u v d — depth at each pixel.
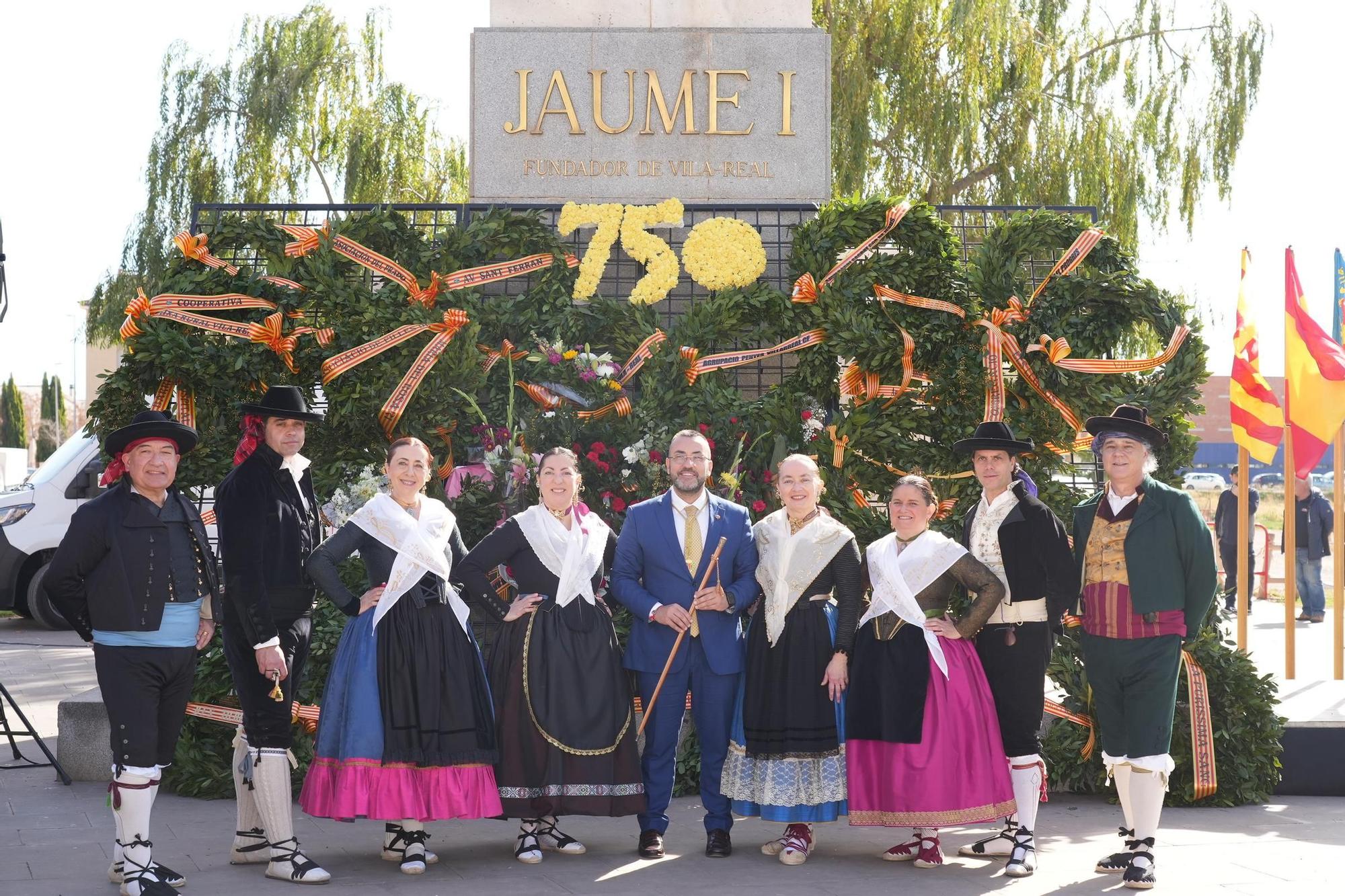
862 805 5.27
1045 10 17.92
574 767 5.32
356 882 5.03
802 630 5.42
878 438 7.15
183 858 5.39
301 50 19.22
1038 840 5.74
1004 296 7.22
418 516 5.41
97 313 19.06
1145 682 5.17
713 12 8.12
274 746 5.09
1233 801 6.36
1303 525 14.20
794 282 7.46
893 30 17.16
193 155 18.56
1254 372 9.34
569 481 5.52
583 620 5.43
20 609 13.84
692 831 5.97
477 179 7.95
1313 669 8.89
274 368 7.08
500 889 4.92
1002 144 17.48
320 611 6.77
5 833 5.74
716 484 6.97
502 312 7.48
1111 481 5.41
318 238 7.17
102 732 6.80
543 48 8.01
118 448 4.95
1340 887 4.91
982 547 5.48
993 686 5.38
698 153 8.00
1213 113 17.66
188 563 4.99
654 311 7.64
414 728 5.11
